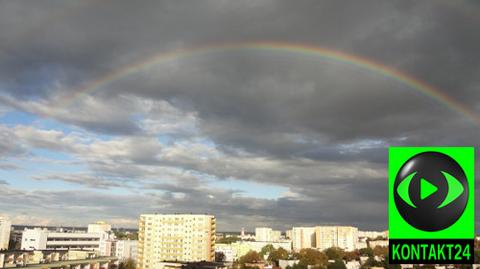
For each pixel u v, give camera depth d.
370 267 189.50
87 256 197.12
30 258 156.12
